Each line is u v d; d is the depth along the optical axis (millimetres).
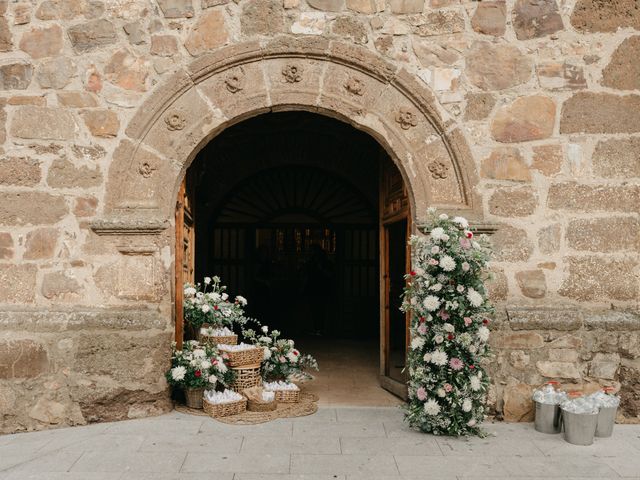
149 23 4242
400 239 5266
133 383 4023
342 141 7812
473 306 3689
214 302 4754
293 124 7477
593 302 4188
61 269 4164
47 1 4234
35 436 3781
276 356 4742
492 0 4277
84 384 3969
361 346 7535
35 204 4180
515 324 4070
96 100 4219
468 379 3707
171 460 3291
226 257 8328
